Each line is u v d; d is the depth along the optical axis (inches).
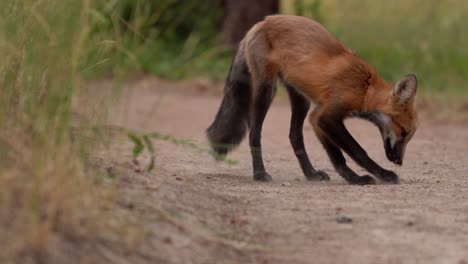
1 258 272.4
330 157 533.0
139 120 807.7
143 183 406.0
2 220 292.0
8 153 341.7
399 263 331.0
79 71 402.9
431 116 944.3
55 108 352.2
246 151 677.3
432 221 389.7
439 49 1179.9
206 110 963.3
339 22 1304.1
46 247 286.7
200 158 613.3
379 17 1294.3
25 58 370.3
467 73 1117.1
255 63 544.7
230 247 349.1
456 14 1258.0
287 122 869.2
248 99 560.7
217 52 1241.4
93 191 339.6
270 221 390.6
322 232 372.5
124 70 483.8
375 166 518.9
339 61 527.8
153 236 334.6
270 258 339.9
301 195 451.8
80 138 389.1
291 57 534.9
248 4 1206.9
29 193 307.0
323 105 527.2
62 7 372.5
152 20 803.4
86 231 306.7
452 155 677.9
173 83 1157.7
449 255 339.6
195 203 402.3
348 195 452.1
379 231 372.8
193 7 1301.7
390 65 1167.6
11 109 364.5
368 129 834.8
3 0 368.5
